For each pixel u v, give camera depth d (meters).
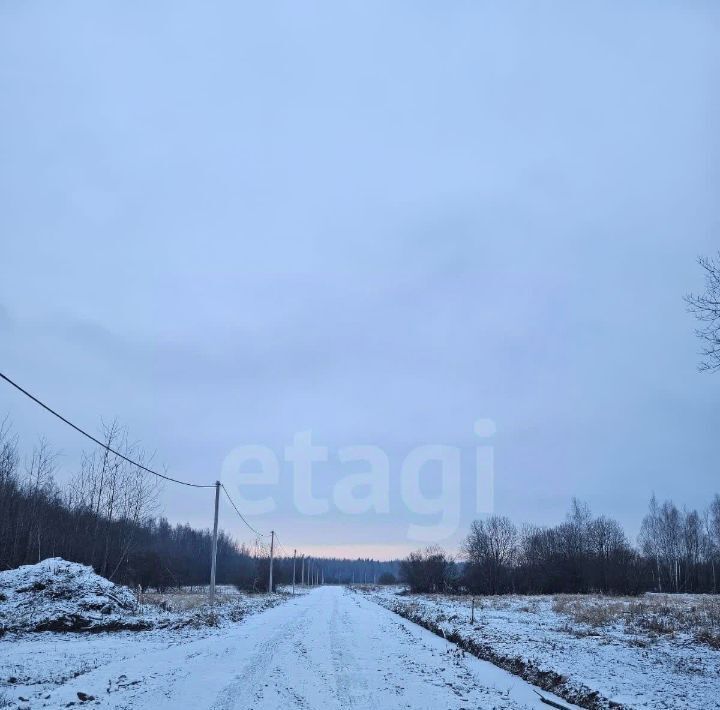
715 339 13.98
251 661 16.92
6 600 26.59
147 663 16.20
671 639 21.89
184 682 13.52
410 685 13.94
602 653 18.27
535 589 71.00
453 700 12.40
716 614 29.33
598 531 79.56
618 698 12.01
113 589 29.56
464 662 17.70
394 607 44.12
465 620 28.61
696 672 15.42
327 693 12.73
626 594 62.41
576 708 12.04
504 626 26.58
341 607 45.34
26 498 42.81
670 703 11.71
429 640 23.41
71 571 29.42
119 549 43.47
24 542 41.97
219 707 11.12
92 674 14.38
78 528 43.03
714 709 11.27
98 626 24.50
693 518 87.44
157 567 55.84
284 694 12.48
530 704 12.30
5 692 12.23
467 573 76.00
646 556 87.69
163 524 96.50
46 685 13.10
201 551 98.75
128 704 11.20
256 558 88.31
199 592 60.22
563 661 16.31
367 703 11.87
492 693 13.31
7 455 42.12
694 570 85.31
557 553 73.94
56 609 25.27
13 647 19.73
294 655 18.38
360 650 19.94
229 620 30.27
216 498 38.94
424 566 76.56
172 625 25.92
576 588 68.38
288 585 113.19
